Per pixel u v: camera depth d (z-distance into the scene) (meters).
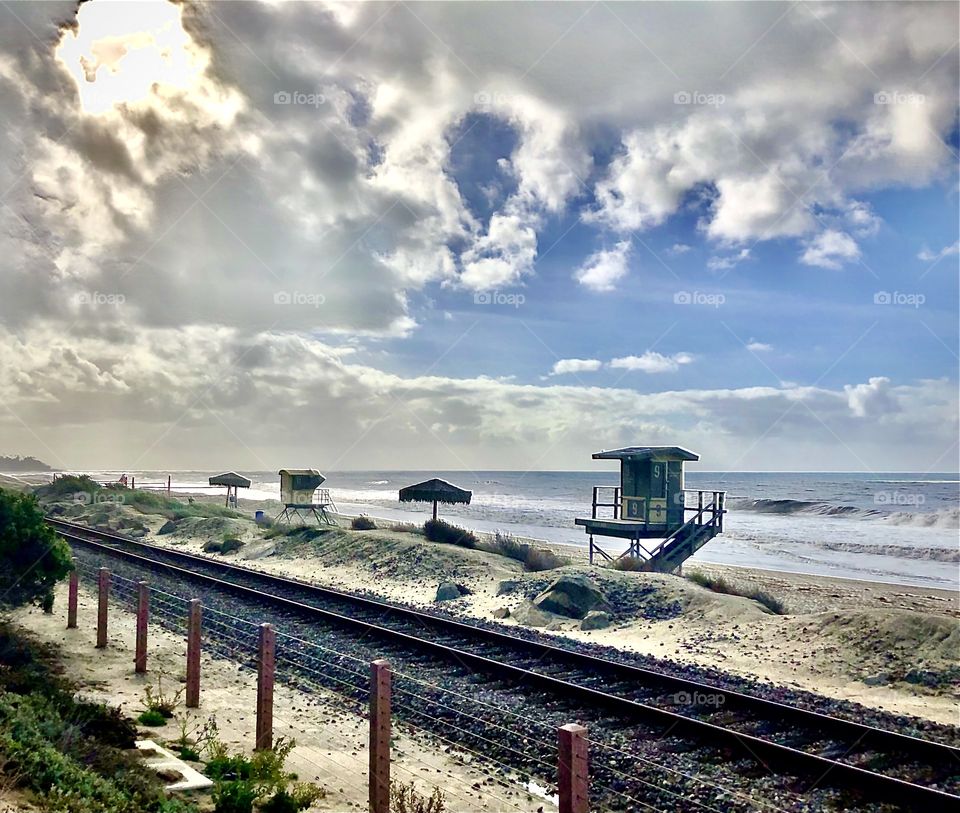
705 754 9.07
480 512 87.00
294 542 36.62
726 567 40.91
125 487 68.75
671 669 13.81
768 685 12.77
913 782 8.44
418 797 8.13
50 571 17.55
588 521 28.70
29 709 8.70
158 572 25.12
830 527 65.94
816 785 8.17
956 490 102.75
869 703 12.52
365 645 14.98
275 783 8.10
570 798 5.62
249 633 16.22
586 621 19.08
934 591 31.31
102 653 14.46
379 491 145.75
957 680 13.31
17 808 6.03
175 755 8.99
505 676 12.50
